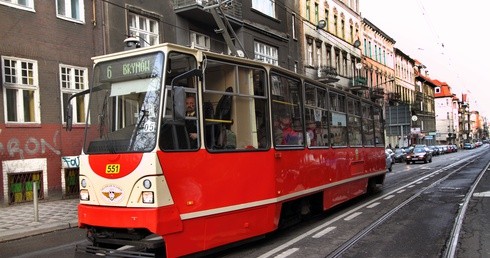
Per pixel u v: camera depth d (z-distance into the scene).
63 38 16.66
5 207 14.22
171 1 21.86
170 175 6.22
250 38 26.84
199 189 6.61
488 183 18.91
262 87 8.07
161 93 6.31
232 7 24.70
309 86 10.15
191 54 6.75
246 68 7.71
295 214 9.45
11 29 14.95
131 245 6.35
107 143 6.54
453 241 8.23
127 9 19.19
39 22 15.84
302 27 36.00
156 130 6.21
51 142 15.98
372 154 15.22
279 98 8.58
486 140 192.12
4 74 14.73
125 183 6.23
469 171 26.95
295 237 8.76
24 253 8.37
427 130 91.12
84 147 6.83
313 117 10.23
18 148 14.94
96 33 17.95
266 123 8.05
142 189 6.10
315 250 7.66
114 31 18.58
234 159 7.22
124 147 6.35
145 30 20.33
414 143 74.38
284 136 8.63
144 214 6.03
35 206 11.48
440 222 10.13
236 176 7.23
